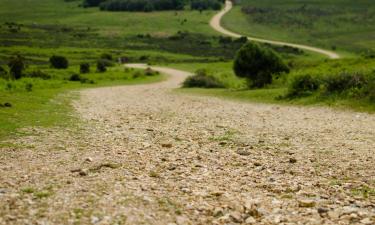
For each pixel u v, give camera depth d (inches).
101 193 434.0
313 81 1525.6
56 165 552.7
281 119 1059.9
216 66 4758.9
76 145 687.1
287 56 6269.7
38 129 813.2
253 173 539.5
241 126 933.2
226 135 812.0
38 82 2320.4
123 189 450.9
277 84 1985.7
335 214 386.0
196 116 1116.5
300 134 825.5
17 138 721.0
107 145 695.1
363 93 1300.4
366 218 374.3
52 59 4404.5
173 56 6540.4
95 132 816.9
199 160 605.6
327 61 2701.8
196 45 7859.3
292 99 1493.6
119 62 5605.3
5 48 6614.2
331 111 1211.9
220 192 450.0
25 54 6077.8
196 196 440.8
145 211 390.3
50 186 454.9
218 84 2539.4
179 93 2041.1
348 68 2073.1
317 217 384.2
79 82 2817.4
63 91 1819.6
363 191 458.9
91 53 6589.6
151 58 6259.8
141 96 1819.6
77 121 943.7
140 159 599.8
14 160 576.4
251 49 2052.2
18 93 1475.1
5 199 412.2
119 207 396.2
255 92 1763.0
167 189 461.4
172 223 365.4
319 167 567.2
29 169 529.3
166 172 535.2
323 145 712.4
